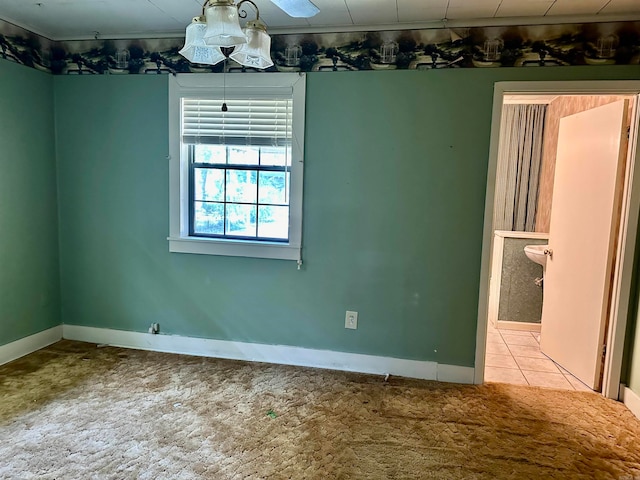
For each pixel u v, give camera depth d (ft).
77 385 9.24
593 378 9.61
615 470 6.84
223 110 10.02
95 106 10.98
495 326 14.29
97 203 11.30
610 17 8.43
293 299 10.59
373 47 9.52
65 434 7.45
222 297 10.93
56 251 11.61
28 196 10.65
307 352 10.61
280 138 10.21
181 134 10.65
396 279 10.03
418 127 9.55
